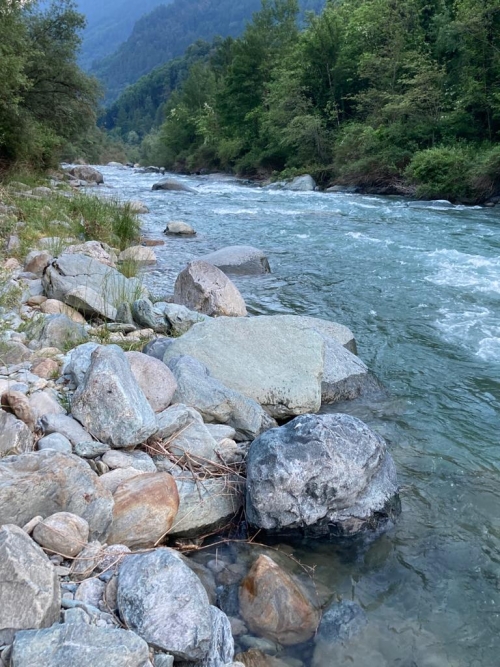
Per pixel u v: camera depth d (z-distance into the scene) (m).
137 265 10.22
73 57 28.64
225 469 3.93
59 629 2.27
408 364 6.36
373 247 12.63
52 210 12.51
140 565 2.71
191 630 2.46
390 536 3.61
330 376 5.53
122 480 3.43
